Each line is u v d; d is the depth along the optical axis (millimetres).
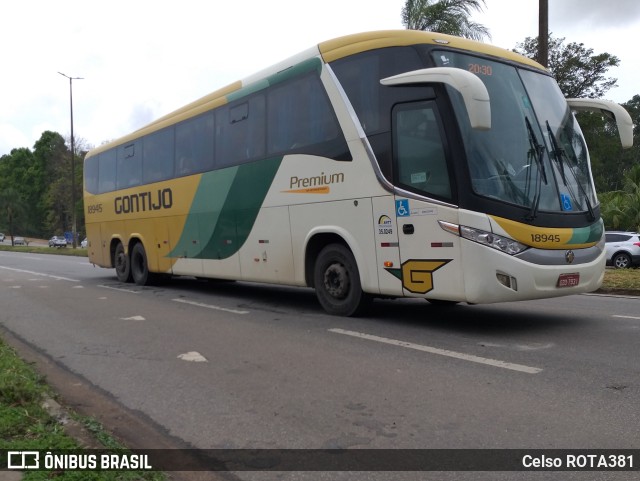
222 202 10812
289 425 4418
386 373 5625
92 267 23844
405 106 7301
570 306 9492
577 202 7297
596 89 39344
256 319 8828
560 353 6184
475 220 6605
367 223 7773
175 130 12508
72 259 32750
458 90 6383
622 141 7949
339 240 8477
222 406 4910
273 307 10023
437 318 8375
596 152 42938
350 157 7996
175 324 8641
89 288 14164
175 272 12703
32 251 47469
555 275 6820
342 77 8164
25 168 104625
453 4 18359
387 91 7527
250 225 10031
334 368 5875
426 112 7055
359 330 7594
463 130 6797
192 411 4824
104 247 16281
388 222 7488
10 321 9273
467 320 8203
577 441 3922
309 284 9008
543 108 7688
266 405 4883
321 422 4449
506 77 7566
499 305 9578
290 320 8602
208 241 11336
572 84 39156
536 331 7359
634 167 24703
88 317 9492
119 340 7613
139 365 6316
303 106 8844
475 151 6785
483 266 6566
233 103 10539
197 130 11680
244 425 4461
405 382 5324
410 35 7457
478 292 6594
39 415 4457
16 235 103812
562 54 39031
